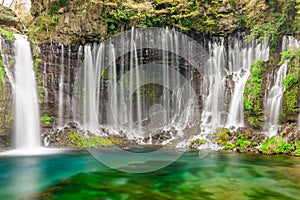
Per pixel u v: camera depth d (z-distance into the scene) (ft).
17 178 21.75
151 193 18.08
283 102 37.73
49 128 40.47
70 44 44.24
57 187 19.30
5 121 34.55
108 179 21.42
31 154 32.24
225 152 33.71
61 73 43.52
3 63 35.50
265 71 42.32
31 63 40.09
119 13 44.93
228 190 18.94
